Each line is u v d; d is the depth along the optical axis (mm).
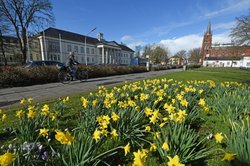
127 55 85312
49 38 49688
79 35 64062
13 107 5078
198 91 6141
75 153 1982
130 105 3883
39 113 3541
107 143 2705
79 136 2314
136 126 3188
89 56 63625
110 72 19188
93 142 2281
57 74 12570
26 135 2736
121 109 3490
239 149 2164
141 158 1559
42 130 2580
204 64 85312
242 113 4105
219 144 2799
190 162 2303
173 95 5793
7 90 8711
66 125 3555
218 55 84875
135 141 2725
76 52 58375
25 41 30719
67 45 55281
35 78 11188
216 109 4371
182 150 2250
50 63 16359
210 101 4930
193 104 4617
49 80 12094
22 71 10766
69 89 8797
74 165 1915
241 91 6012
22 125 2889
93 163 2057
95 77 16547
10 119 3957
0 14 27406
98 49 67188
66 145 2168
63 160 1935
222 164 2271
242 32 23812
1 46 31359
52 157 2117
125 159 2418
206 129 3510
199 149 2611
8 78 9938
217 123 3803
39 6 29781
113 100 4125
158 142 2471
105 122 2633
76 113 4367
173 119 2945
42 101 5848
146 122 3514
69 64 11609
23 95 7301
